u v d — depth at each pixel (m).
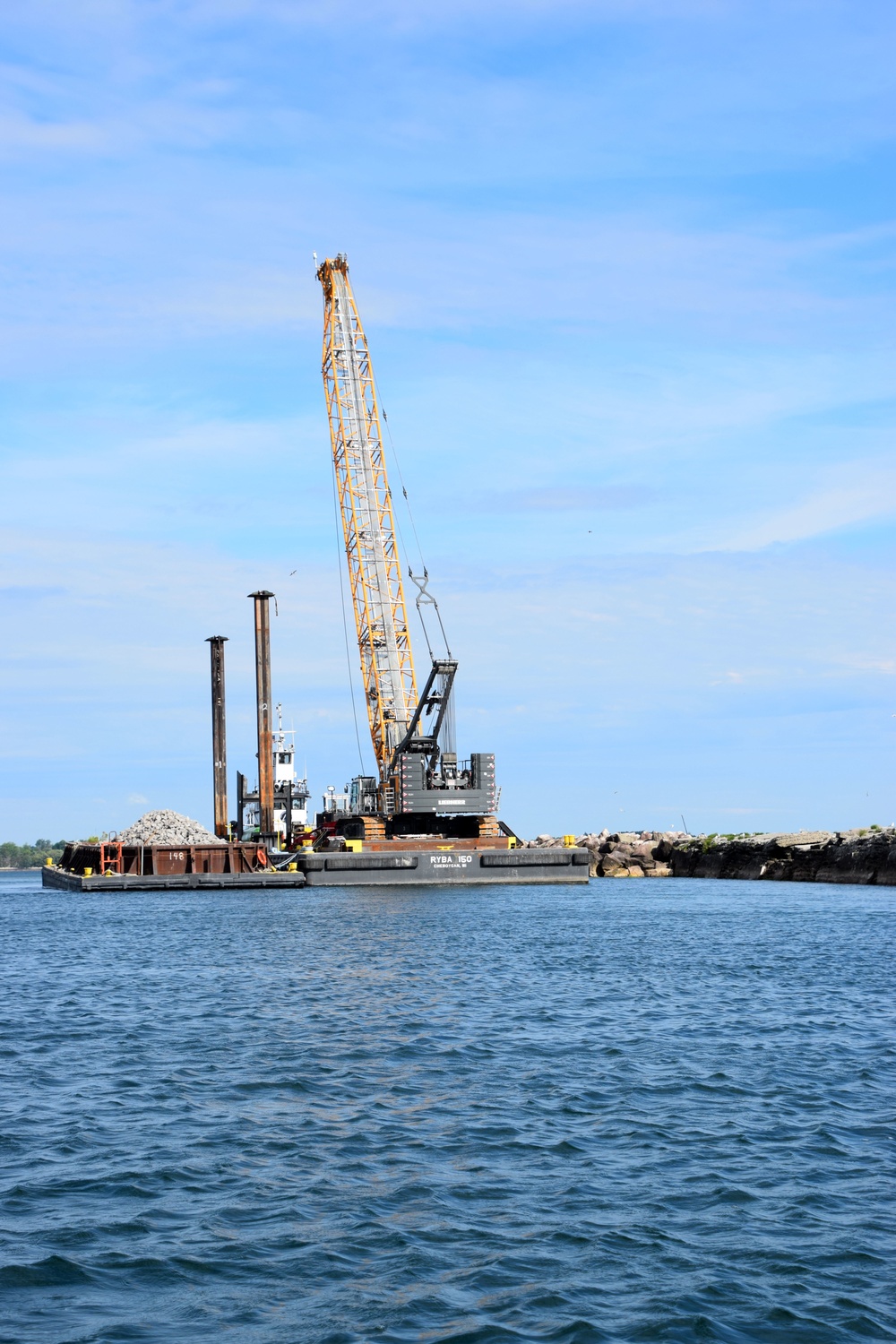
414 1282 17.41
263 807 139.00
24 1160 23.14
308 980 50.31
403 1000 43.97
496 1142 24.38
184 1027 38.59
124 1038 36.59
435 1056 33.00
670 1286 17.27
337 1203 20.67
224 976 52.69
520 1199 20.91
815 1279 17.48
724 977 50.94
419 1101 27.86
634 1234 19.23
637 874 176.75
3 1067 32.19
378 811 130.75
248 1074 30.81
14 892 181.38
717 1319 16.22
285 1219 19.88
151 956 62.94
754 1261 18.16
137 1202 20.70
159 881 131.75
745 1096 28.23
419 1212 20.23
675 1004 42.66
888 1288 17.20
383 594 134.12
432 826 128.38
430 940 68.38
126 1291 17.09
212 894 126.81
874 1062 32.00
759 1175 22.17
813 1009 41.56
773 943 65.81
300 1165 22.88
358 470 135.25
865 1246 18.67
